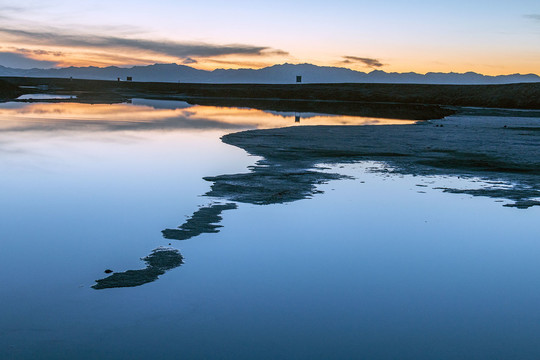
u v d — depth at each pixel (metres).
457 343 5.58
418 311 6.33
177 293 6.64
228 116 38.78
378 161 16.88
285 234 9.15
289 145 20.22
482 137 24.66
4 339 5.46
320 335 5.70
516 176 14.64
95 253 8.00
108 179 13.48
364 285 7.08
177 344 5.45
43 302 6.31
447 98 68.88
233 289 6.82
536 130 29.25
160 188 12.39
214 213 10.25
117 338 5.53
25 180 13.35
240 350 5.36
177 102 61.75
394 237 9.20
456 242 9.02
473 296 6.80
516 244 8.95
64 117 33.75
